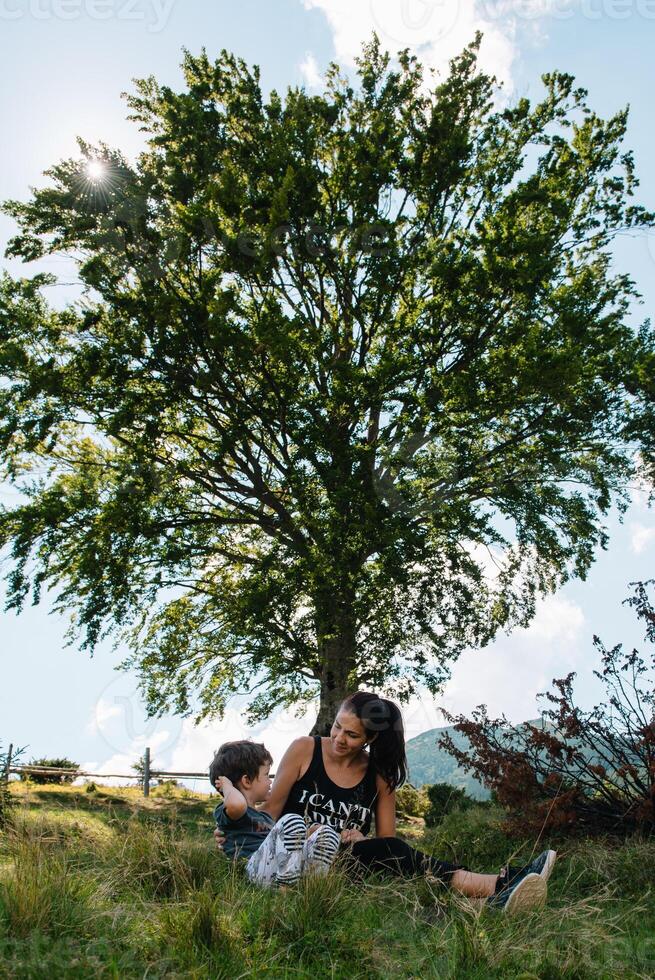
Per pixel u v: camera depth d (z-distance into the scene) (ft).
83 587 52.90
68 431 56.03
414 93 54.49
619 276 54.08
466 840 21.44
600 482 54.49
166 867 10.73
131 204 47.21
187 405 53.36
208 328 45.42
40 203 48.06
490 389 47.78
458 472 49.93
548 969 7.84
